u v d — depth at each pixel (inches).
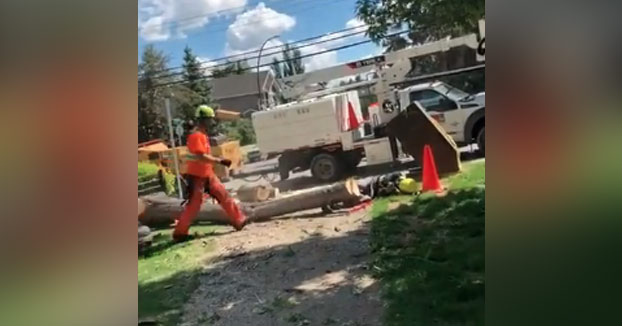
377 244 120.7
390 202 122.6
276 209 132.6
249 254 131.2
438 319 107.8
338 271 122.5
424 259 114.8
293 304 122.6
